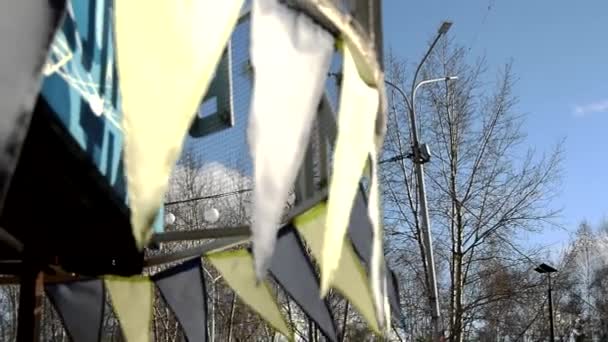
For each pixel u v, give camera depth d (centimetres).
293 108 297
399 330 2125
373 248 411
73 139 351
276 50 296
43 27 206
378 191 423
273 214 273
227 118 532
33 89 201
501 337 2548
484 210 2159
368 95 388
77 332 712
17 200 443
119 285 723
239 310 2152
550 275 2311
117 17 235
